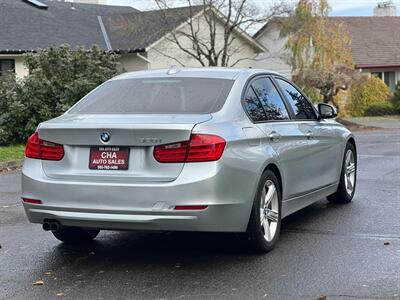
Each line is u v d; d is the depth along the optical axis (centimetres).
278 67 3375
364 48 3656
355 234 648
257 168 547
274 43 3306
